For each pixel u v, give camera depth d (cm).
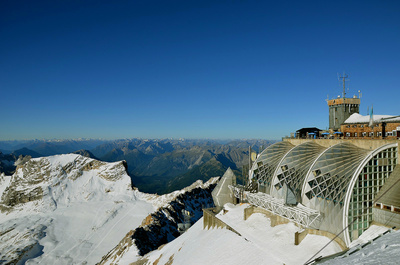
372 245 1878
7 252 16350
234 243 4969
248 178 7094
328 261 2025
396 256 1334
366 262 1445
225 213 6662
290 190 4684
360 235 3741
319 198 4391
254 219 5672
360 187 3794
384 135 5400
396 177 3841
